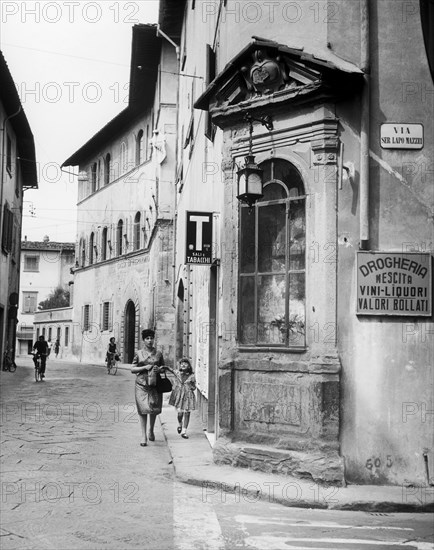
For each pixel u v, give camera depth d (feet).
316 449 26.09
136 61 97.66
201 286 43.50
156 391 35.81
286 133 28.25
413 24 27.48
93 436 37.45
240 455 27.94
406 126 26.99
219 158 34.04
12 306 103.65
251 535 19.90
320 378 26.27
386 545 19.35
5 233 95.35
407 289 26.55
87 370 110.52
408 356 26.45
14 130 101.81
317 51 27.76
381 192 26.89
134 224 120.26
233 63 29.07
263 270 29.04
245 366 28.68
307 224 27.43
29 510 21.84
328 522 21.79
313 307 26.99
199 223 35.42
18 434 37.27
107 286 134.62
